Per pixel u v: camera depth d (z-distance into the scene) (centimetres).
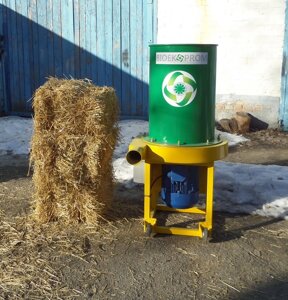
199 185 441
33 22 987
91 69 974
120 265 372
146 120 955
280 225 451
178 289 339
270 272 363
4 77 1016
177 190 420
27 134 830
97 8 946
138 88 956
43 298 327
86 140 430
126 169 596
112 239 418
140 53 942
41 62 998
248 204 491
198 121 400
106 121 437
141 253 392
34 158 441
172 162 396
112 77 966
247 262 378
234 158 708
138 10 925
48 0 970
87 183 439
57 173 436
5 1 992
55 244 405
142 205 497
